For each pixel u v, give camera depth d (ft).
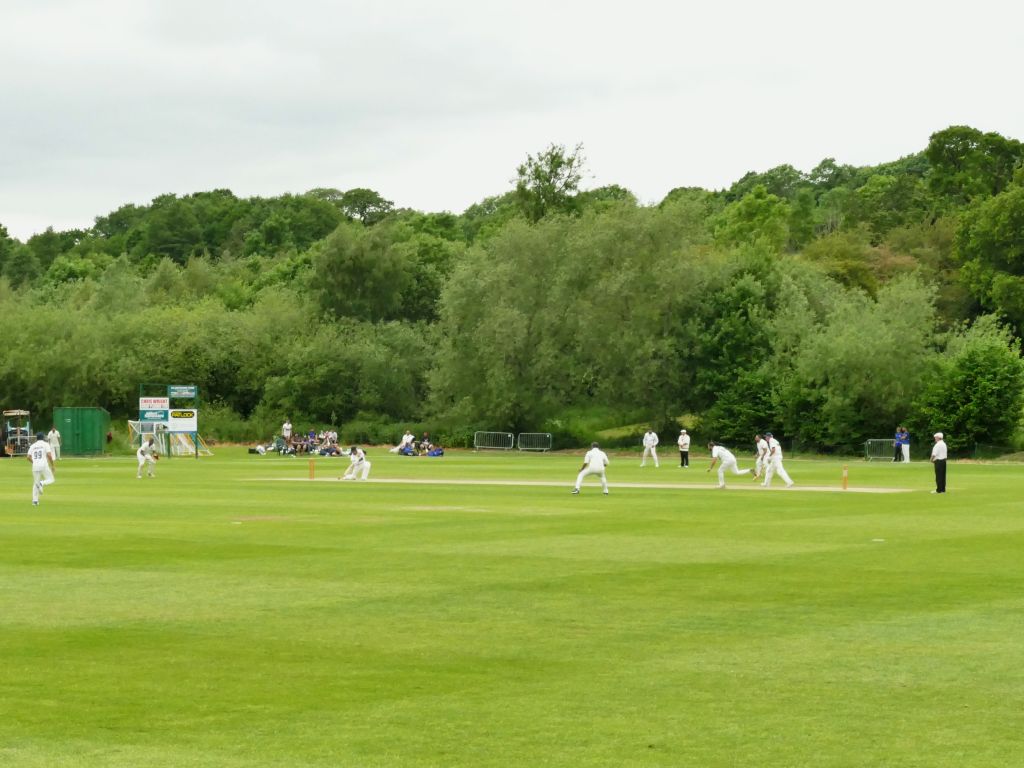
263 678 53.78
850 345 332.80
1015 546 103.09
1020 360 321.32
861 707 48.47
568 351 388.37
